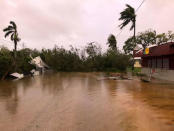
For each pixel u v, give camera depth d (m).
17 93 11.94
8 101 9.25
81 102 8.55
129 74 25.09
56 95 10.73
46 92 12.05
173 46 15.02
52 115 6.43
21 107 7.82
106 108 7.30
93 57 41.22
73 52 42.56
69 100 9.11
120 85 14.49
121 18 30.72
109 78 20.88
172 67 16.00
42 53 54.50
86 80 19.92
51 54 45.56
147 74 22.72
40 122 5.65
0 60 23.86
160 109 7.02
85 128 5.04
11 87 15.28
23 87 15.13
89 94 10.73
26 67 32.34
